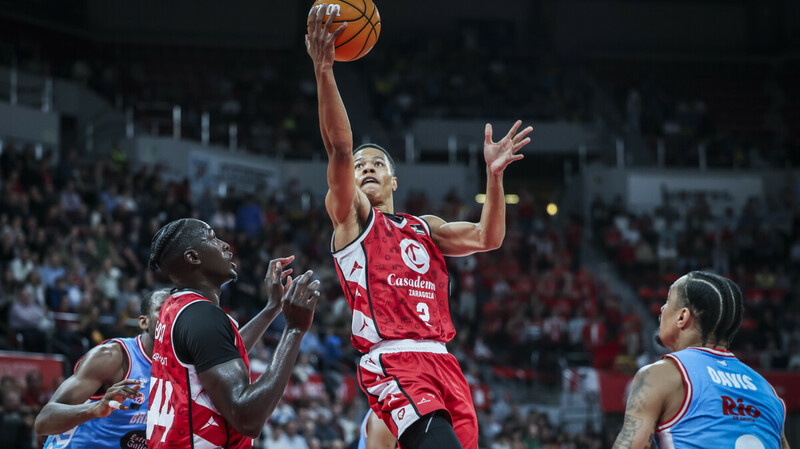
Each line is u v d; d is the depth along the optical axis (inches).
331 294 605.3
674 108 970.1
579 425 570.3
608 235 779.4
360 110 890.1
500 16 1034.7
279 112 869.8
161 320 122.8
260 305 544.1
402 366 140.1
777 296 731.4
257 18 971.3
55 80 713.6
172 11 941.2
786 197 847.1
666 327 130.1
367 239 145.6
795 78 1024.9
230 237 599.5
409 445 135.9
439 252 153.9
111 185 580.7
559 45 1047.0
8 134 638.5
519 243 734.5
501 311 634.8
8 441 312.5
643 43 1059.9
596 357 606.9
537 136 896.3
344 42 142.2
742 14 1076.5
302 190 795.4
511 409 529.7
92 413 134.3
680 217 823.1
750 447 116.3
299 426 412.2
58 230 502.9
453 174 842.2
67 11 872.3
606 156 900.6
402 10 1016.9
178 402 117.3
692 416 117.7
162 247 126.7
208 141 784.3
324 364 496.4
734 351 637.3
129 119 756.0
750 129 983.6
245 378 114.7
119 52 897.5
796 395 594.9
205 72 907.4
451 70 955.3
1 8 801.6
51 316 420.5
